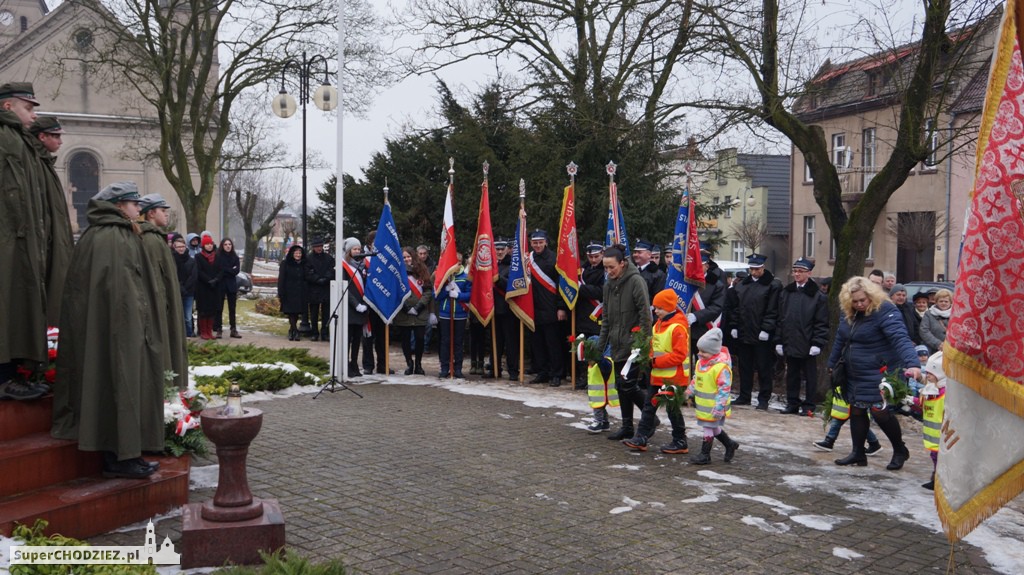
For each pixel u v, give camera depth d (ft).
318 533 19.03
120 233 18.83
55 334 20.63
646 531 19.89
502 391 41.22
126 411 18.24
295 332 59.21
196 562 16.28
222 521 16.70
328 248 65.92
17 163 18.84
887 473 26.48
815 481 25.22
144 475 19.44
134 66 86.38
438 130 69.36
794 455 28.96
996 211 11.10
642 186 57.06
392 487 23.11
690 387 38.70
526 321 42.88
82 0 83.66
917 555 18.71
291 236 167.43
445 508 21.30
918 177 107.04
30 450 18.24
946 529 11.43
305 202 80.12
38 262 19.13
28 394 19.34
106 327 18.51
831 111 100.07
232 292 58.23
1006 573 17.81
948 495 11.43
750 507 22.17
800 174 130.31
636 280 30.04
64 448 18.95
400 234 66.80
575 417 34.88
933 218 104.37
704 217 61.26
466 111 64.59
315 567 14.85
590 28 61.52
